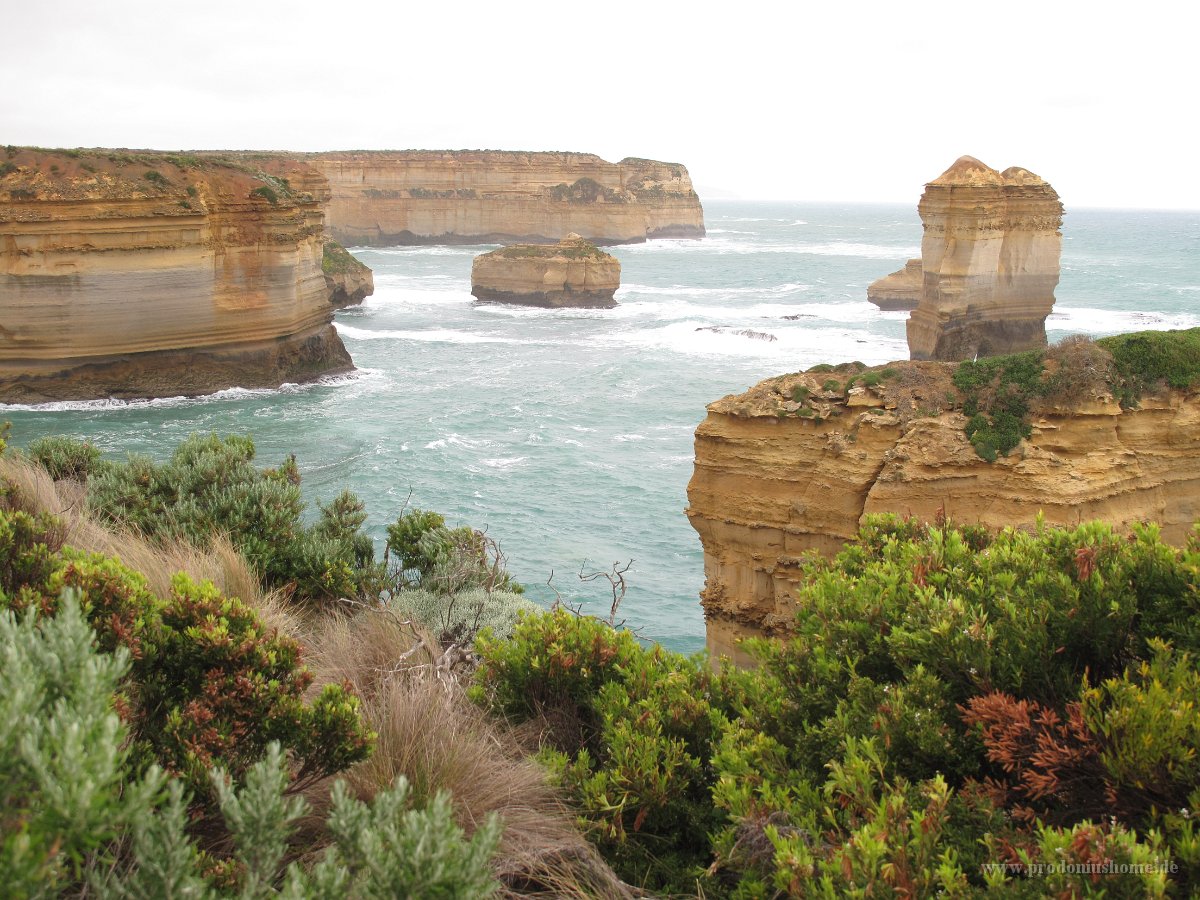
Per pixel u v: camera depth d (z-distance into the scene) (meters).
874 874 4.21
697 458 17.39
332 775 5.29
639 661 7.25
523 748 6.70
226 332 50.97
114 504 11.43
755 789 5.60
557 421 48.81
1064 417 15.16
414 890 3.28
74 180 44.88
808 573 7.75
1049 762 4.63
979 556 6.61
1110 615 5.54
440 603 10.09
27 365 45.34
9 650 3.13
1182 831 4.11
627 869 5.72
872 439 15.72
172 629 5.34
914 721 5.38
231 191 50.44
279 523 11.41
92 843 2.82
